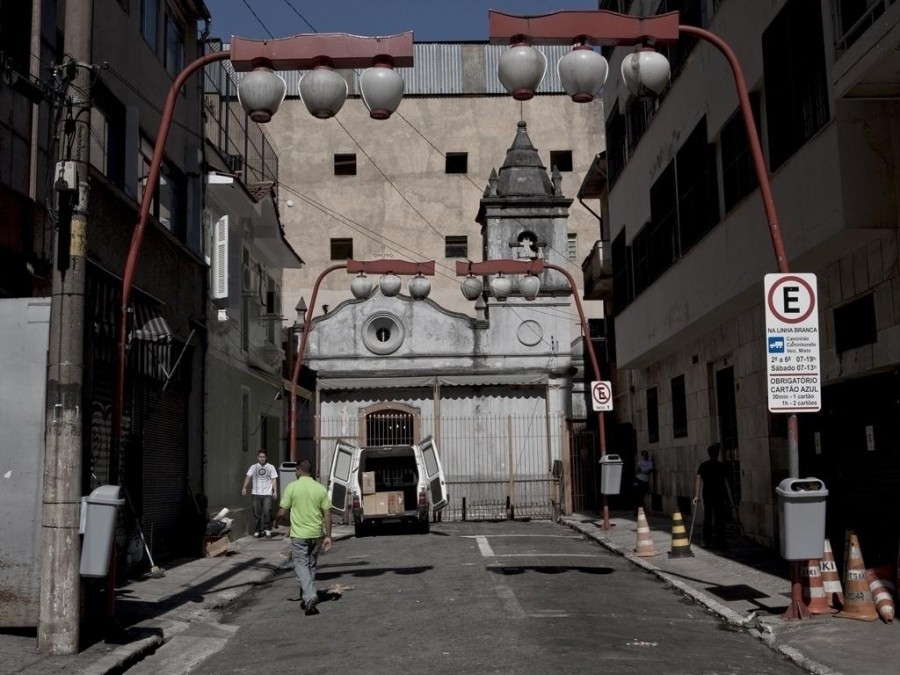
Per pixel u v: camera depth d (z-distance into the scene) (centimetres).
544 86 4853
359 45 960
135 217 1518
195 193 1866
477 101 4822
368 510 2338
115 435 999
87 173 959
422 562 1645
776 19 1424
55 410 926
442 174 4759
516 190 3566
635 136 2442
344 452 2466
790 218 1383
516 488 3284
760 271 1514
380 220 4719
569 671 788
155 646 987
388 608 1162
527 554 1758
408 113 4800
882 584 1044
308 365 3438
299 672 845
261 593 1389
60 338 931
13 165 1148
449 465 3294
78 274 943
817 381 1019
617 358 2705
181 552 1742
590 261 3334
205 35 1944
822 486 1011
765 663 864
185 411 1794
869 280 1290
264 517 2162
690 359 2184
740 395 1830
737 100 1616
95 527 908
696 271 1872
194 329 1816
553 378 3397
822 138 1260
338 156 4800
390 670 822
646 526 1688
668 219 2106
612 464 2242
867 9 1175
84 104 959
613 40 965
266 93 972
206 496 1855
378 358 3444
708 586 1298
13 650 909
